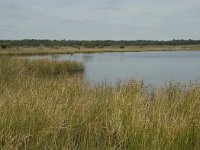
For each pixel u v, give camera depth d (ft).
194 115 22.06
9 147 17.40
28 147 18.80
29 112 21.81
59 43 386.73
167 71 95.71
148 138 18.80
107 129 21.03
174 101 28.07
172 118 21.66
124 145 19.61
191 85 34.91
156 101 27.40
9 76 51.37
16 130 20.06
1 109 21.95
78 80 38.93
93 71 94.68
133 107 23.18
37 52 208.95
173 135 18.81
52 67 80.43
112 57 197.06
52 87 33.55
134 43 469.57
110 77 78.38
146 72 92.73
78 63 93.76
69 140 19.67
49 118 21.42
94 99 26.73
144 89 36.73
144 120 20.47
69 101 26.55
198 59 164.76
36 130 20.34
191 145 19.29
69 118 22.68
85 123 21.95
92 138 20.42
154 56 208.54
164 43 472.85
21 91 30.76
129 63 136.46
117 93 28.25
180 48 389.80
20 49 246.27
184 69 102.22
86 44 396.37
